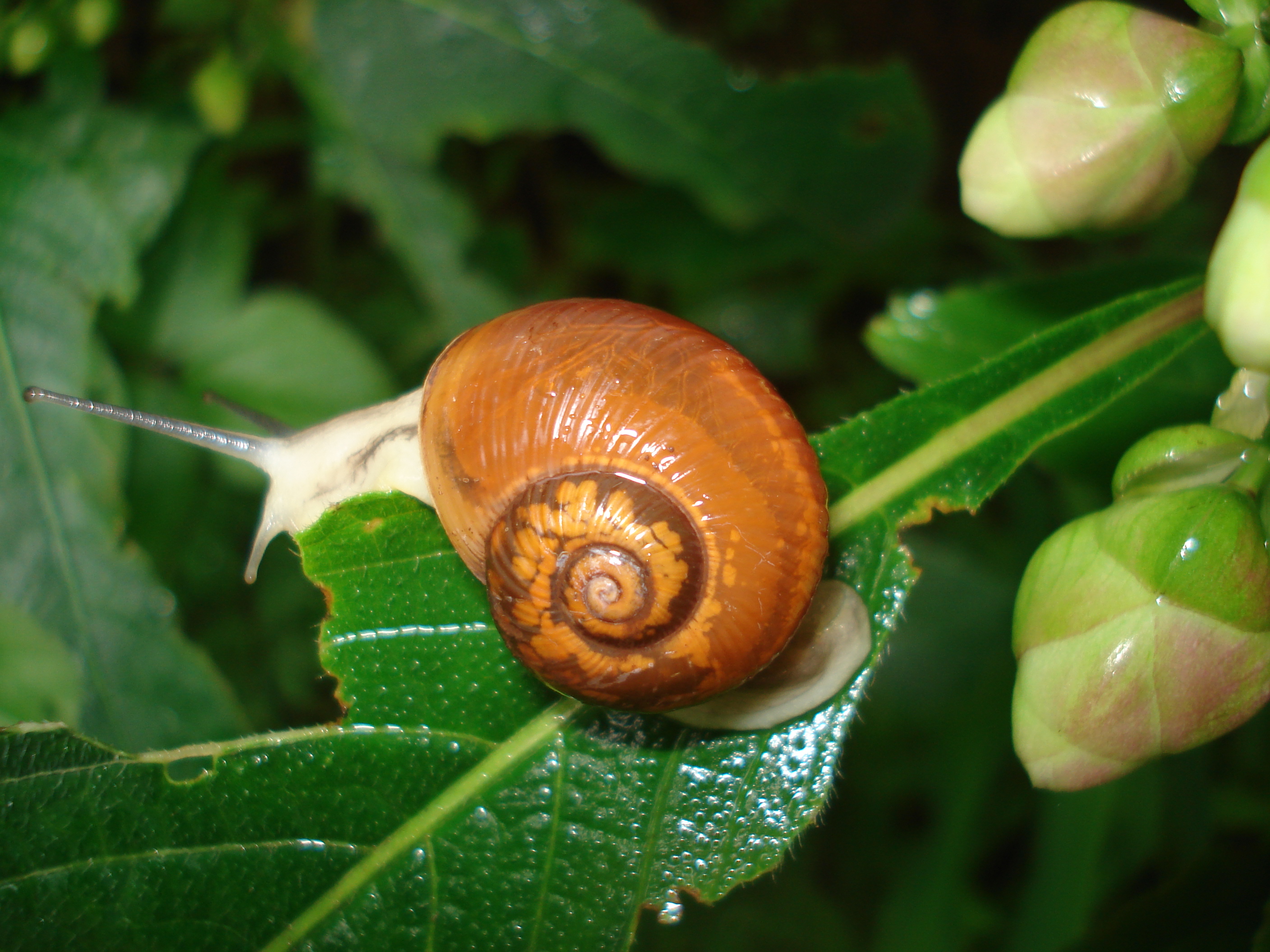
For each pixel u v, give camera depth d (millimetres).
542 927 97
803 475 95
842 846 204
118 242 142
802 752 100
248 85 162
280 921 95
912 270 226
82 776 94
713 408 95
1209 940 116
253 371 169
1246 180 85
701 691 95
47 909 92
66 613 133
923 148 173
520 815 98
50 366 136
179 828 95
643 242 220
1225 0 93
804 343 230
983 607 184
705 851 98
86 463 135
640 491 93
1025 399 103
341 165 176
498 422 97
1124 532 90
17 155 143
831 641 101
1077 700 90
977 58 234
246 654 188
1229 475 93
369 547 101
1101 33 90
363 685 99
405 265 207
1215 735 90
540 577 94
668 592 93
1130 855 155
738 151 170
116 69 163
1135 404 123
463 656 101
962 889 166
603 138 167
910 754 191
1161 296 104
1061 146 91
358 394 171
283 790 97
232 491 184
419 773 98
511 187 217
